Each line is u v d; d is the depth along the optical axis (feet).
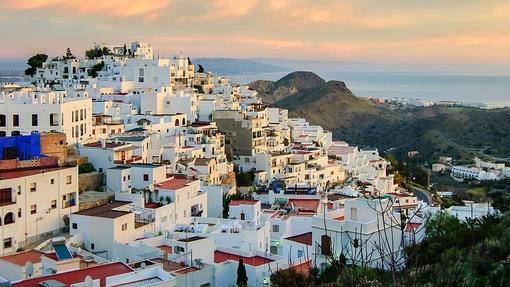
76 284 190.70
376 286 88.33
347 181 536.83
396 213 255.29
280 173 526.57
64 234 293.84
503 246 170.19
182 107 555.69
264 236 301.63
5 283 190.80
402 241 97.76
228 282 242.78
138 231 291.58
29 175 284.41
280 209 367.45
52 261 221.46
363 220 242.78
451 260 118.32
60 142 343.67
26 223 281.54
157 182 350.02
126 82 637.71
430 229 216.74
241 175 502.79
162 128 491.31
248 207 336.29
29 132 379.96
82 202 313.94
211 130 515.91
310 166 547.49
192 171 418.92
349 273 98.17
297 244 276.82
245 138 545.85
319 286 136.67
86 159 370.53
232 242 289.74
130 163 372.58
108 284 198.39
